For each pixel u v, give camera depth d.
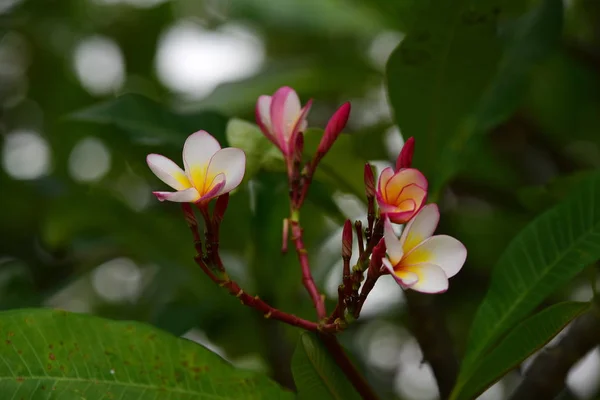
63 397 1.41
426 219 1.37
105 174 2.27
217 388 1.45
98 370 1.43
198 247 1.40
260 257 1.80
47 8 2.46
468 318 2.16
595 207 1.55
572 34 2.40
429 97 1.71
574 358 1.63
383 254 1.36
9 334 1.41
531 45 1.78
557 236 1.55
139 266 2.19
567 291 1.92
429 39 1.68
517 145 2.34
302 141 1.48
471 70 1.70
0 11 2.42
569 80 2.33
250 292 1.82
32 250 2.12
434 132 1.73
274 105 1.50
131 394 1.43
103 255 2.09
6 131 2.43
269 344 1.84
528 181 2.25
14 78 2.47
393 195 1.37
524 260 1.55
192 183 1.39
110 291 2.22
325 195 1.74
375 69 2.28
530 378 1.64
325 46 2.67
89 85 2.47
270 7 2.40
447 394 1.71
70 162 2.24
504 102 1.75
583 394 1.99
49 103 2.43
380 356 2.42
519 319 1.53
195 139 1.39
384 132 2.03
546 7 1.80
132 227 1.88
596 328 1.63
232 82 2.01
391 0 2.11
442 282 1.34
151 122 1.71
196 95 2.29
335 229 1.88
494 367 1.47
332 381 1.43
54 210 1.92
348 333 2.09
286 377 1.82
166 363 1.44
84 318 1.43
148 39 2.53
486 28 1.67
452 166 1.73
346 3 2.28
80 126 2.13
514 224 2.06
